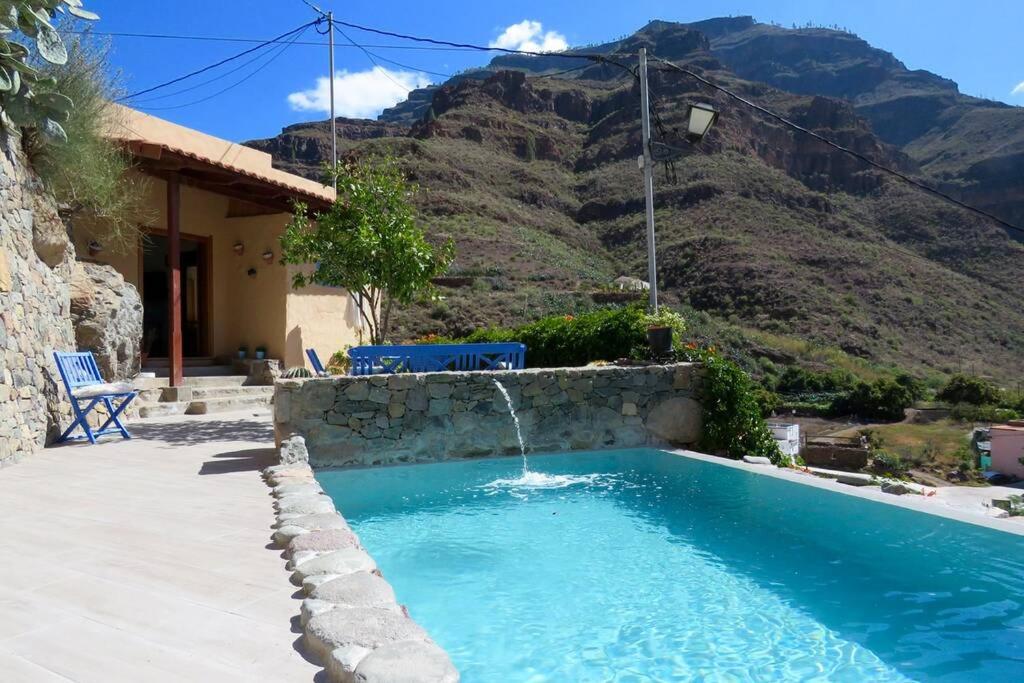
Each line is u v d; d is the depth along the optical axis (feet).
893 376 125.59
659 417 24.94
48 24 18.58
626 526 14.49
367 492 17.57
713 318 148.66
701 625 9.39
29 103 19.16
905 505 15.89
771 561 12.10
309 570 8.45
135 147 28.25
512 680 7.77
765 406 105.09
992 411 102.22
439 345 25.45
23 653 6.33
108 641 6.64
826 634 9.07
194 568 8.86
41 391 19.98
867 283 171.12
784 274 165.58
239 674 6.02
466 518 15.15
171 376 30.81
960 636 8.98
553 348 30.55
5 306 17.51
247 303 39.09
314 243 28.14
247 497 13.19
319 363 29.45
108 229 29.78
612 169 266.36
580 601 10.35
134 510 12.05
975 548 12.64
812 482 18.62
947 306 168.96
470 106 342.44
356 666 5.83
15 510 12.02
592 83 411.54
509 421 22.99
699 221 204.03
